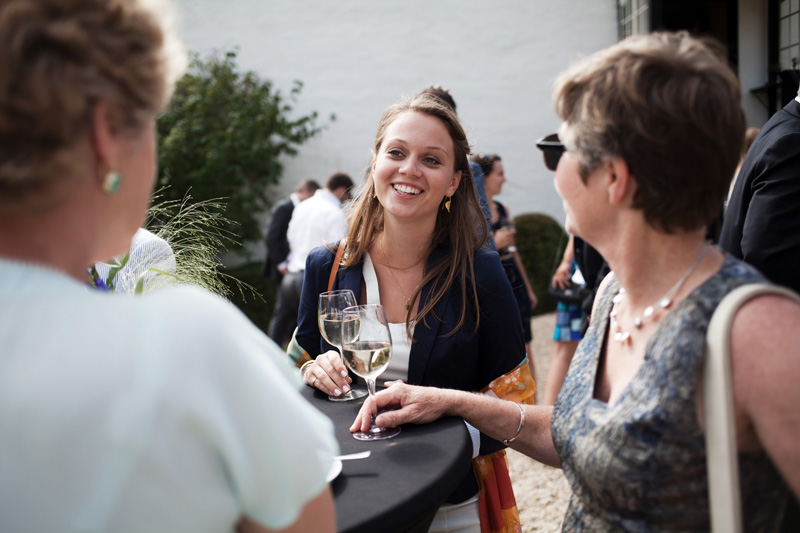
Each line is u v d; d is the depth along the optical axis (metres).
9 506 0.64
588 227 1.15
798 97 2.26
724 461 0.91
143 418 0.65
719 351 0.92
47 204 0.70
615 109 1.01
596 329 1.26
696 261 1.05
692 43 1.03
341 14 9.06
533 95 8.86
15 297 0.69
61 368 0.65
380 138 2.04
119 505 0.64
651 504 1.02
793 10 4.90
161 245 1.77
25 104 0.65
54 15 0.67
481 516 1.80
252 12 9.17
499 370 1.92
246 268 8.45
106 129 0.71
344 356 1.58
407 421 1.54
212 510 0.69
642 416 1.01
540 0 8.70
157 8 0.77
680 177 0.99
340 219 5.91
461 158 2.00
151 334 0.69
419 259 2.01
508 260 4.39
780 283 2.17
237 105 8.73
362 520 1.10
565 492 3.44
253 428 0.72
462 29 8.89
